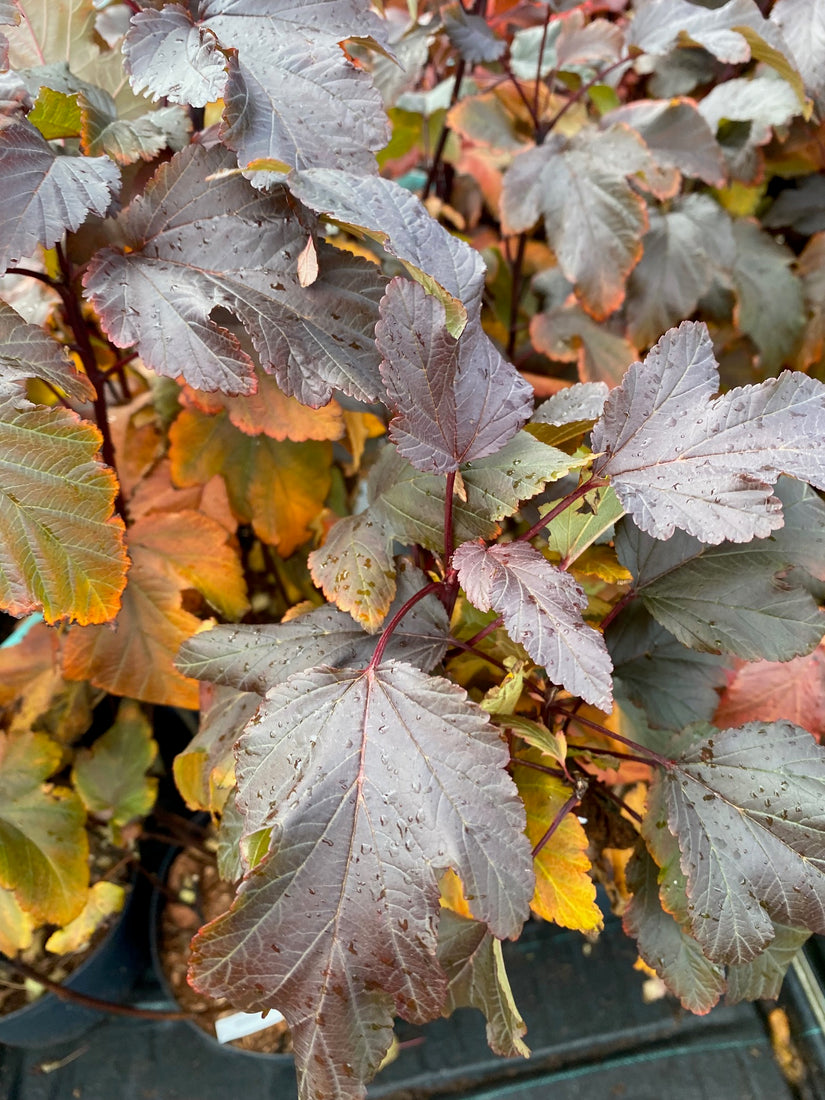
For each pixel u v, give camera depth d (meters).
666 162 0.42
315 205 0.23
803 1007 0.40
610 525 0.26
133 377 0.46
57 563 0.24
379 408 0.33
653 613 0.28
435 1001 0.22
